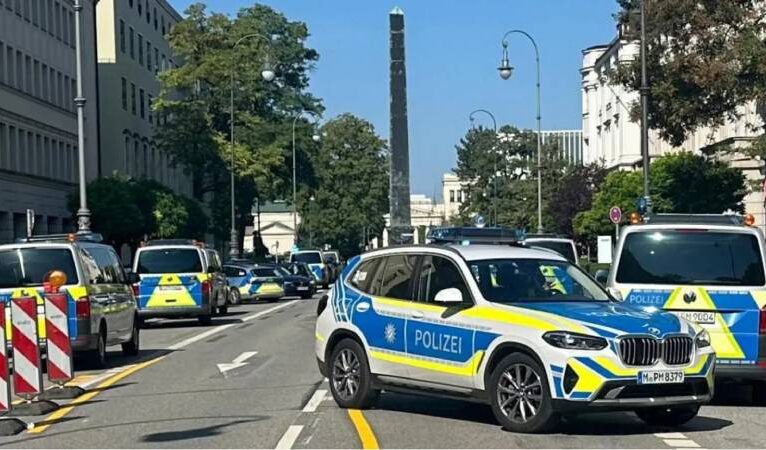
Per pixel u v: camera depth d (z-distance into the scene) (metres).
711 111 34.78
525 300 10.83
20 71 51.56
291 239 136.00
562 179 73.25
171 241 28.67
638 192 52.41
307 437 10.35
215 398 13.54
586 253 63.44
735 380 12.49
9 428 11.03
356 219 96.44
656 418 10.93
